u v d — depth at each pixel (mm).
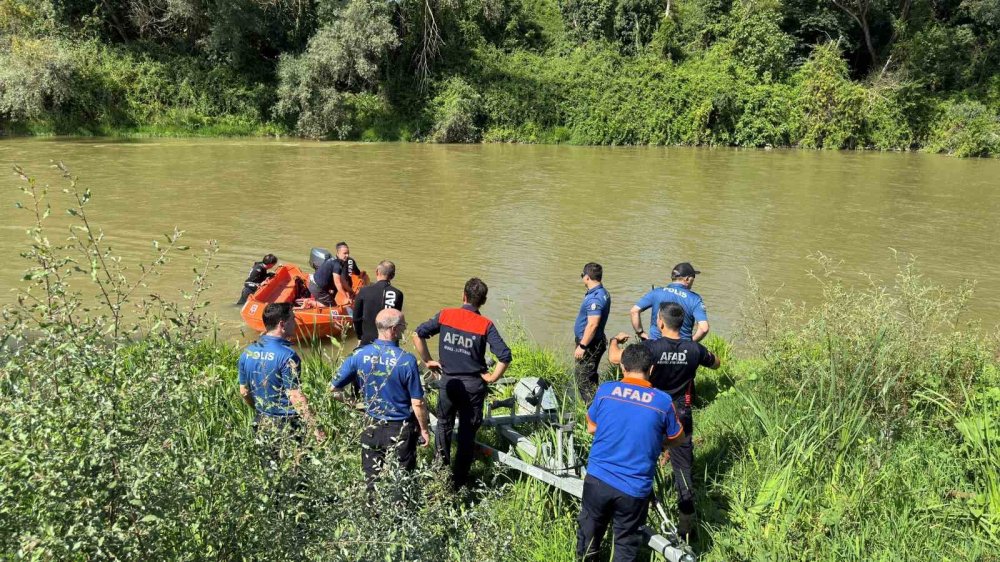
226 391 4988
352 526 2758
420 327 4984
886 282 12227
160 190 20000
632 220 17641
